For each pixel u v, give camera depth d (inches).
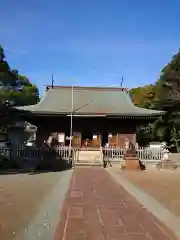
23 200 482.6
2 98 1406.3
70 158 1310.3
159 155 1337.4
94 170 1101.7
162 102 2062.0
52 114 1605.6
